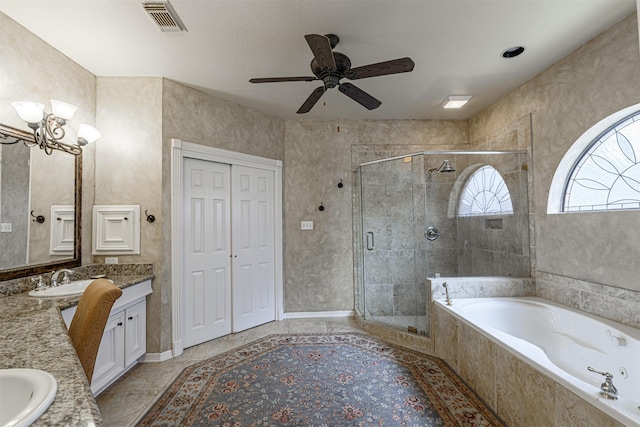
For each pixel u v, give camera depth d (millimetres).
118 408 1947
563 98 2477
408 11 1934
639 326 1907
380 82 2939
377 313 3531
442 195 3283
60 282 2225
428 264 3219
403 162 3432
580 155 2443
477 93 3203
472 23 2053
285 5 1864
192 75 2721
